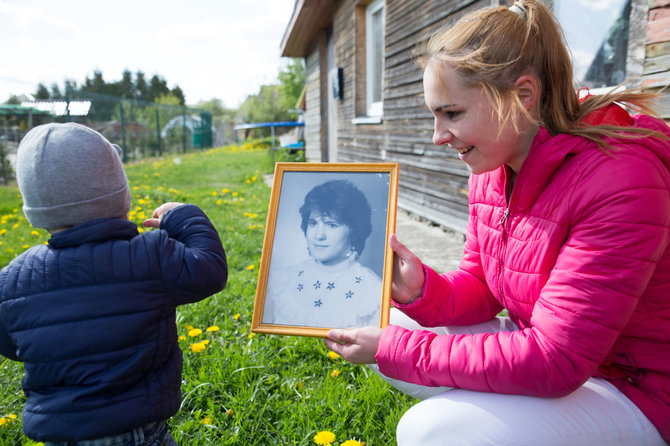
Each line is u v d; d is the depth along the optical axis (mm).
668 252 1104
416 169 5891
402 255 1439
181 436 1730
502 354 1139
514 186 1264
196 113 30844
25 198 1253
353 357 1343
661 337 1160
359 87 8086
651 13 2557
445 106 1173
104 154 1293
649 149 1107
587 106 1243
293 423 1812
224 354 2256
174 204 1559
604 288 1059
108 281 1230
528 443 1106
